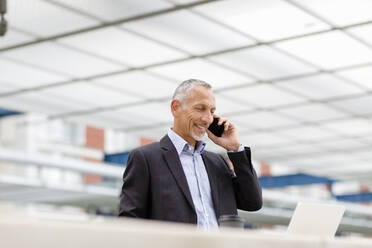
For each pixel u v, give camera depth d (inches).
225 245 79.4
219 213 159.2
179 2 341.7
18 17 356.8
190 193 155.2
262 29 382.6
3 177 626.2
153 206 154.0
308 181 948.0
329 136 661.3
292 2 346.0
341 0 346.6
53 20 362.6
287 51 417.7
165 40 394.3
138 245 67.9
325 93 510.9
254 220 889.5
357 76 469.7
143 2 341.4
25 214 64.9
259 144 696.4
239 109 550.0
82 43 395.5
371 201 1157.1
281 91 502.0
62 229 61.7
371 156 771.4
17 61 425.1
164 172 156.5
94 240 64.1
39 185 642.8
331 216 152.1
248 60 432.5
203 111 161.8
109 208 785.6
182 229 75.0
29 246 59.3
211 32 384.2
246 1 342.0
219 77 466.0
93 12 351.9
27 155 587.8
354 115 578.2
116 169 665.6
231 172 168.4
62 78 458.9
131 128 613.0
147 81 467.8
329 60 437.1
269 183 969.5
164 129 615.8
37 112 548.4
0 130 907.4
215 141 167.9
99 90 487.2
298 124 607.5
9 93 492.7
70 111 546.3
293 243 92.0
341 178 927.0
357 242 107.1
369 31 386.3
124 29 374.9
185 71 449.7
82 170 631.2
